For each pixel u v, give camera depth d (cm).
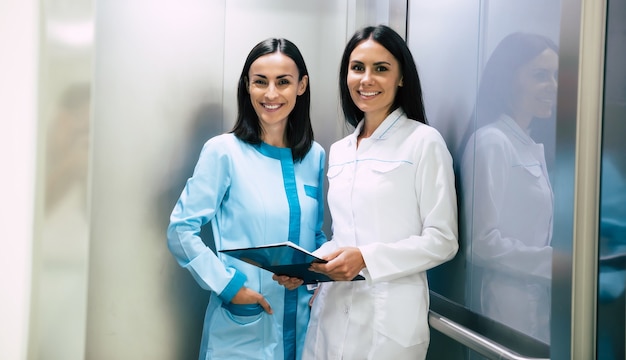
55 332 191
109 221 206
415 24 189
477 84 151
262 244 172
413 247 147
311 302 179
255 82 176
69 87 190
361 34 163
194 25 214
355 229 158
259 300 170
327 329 160
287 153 184
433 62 177
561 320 111
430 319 159
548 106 120
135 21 207
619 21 103
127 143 207
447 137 169
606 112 105
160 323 213
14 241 186
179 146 214
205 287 170
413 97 163
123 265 208
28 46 185
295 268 148
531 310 127
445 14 169
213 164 175
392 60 159
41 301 188
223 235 176
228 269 171
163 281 213
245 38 221
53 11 186
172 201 213
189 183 177
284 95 175
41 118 187
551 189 119
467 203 157
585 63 106
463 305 159
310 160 189
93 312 205
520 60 131
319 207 193
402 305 150
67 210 191
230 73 220
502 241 139
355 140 168
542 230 122
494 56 142
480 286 150
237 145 179
